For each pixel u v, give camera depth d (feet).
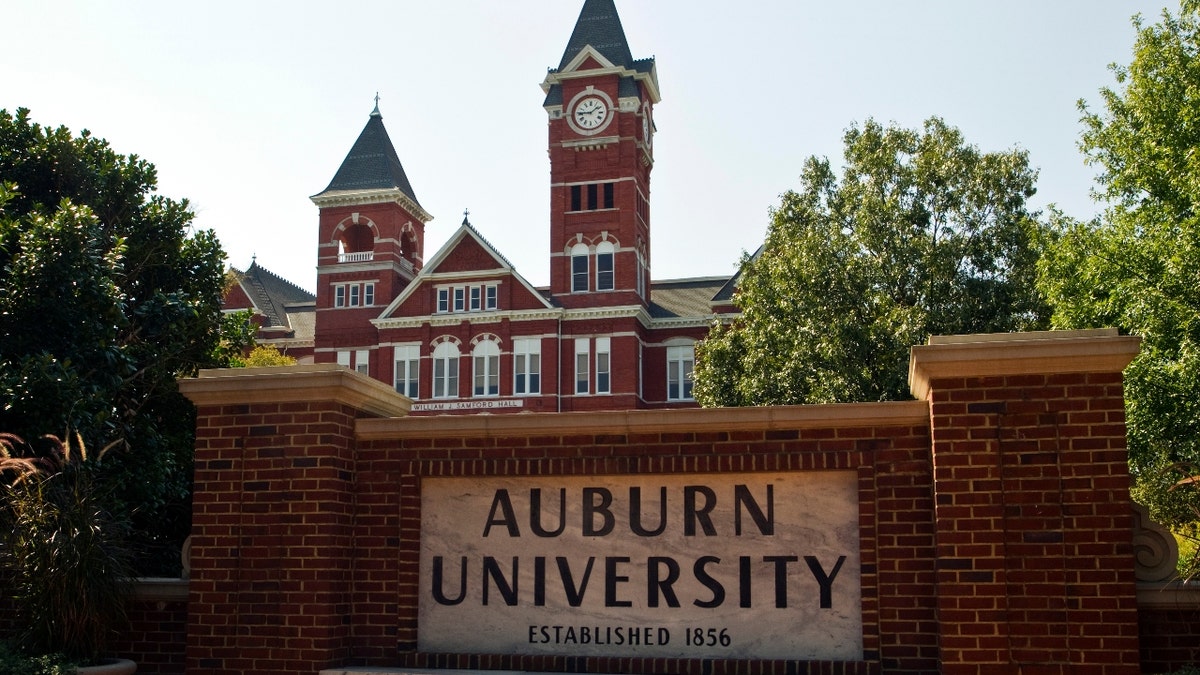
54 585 29.07
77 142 51.67
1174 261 61.72
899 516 27.02
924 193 97.09
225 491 30.17
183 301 50.72
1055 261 74.18
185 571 31.65
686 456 28.60
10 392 38.09
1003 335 25.64
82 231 43.37
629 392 166.50
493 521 30.01
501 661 28.94
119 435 45.91
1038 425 25.38
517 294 172.14
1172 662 25.38
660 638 28.37
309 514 29.40
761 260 105.09
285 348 198.18
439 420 30.14
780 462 27.94
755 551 28.12
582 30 180.14
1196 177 61.62
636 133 174.70
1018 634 24.66
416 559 30.14
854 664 26.61
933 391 26.02
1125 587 24.38
